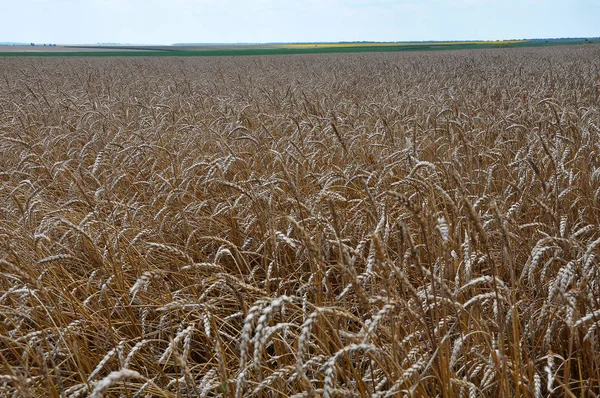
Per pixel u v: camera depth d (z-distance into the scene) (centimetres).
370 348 209
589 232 443
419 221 246
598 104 1079
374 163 522
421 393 273
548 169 590
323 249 398
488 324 346
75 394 268
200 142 795
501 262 418
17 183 680
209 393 338
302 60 3622
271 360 315
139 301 403
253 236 488
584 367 323
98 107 1134
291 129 926
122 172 662
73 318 393
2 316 385
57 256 318
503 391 267
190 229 488
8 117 1114
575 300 283
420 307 240
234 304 423
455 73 2028
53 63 3891
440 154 712
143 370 347
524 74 1783
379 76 1934
